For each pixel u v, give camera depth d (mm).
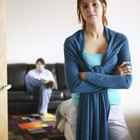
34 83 5035
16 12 5559
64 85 5457
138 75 2613
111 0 3156
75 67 1716
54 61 5734
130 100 2594
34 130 4047
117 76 1686
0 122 2016
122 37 1780
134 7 3070
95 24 1728
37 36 5672
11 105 4914
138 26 2982
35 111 5031
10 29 5586
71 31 5676
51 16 5648
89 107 1659
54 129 4082
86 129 1648
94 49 1741
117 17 3137
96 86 1672
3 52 2041
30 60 5711
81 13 1773
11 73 5379
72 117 1749
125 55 1769
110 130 1681
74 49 1718
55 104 5008
